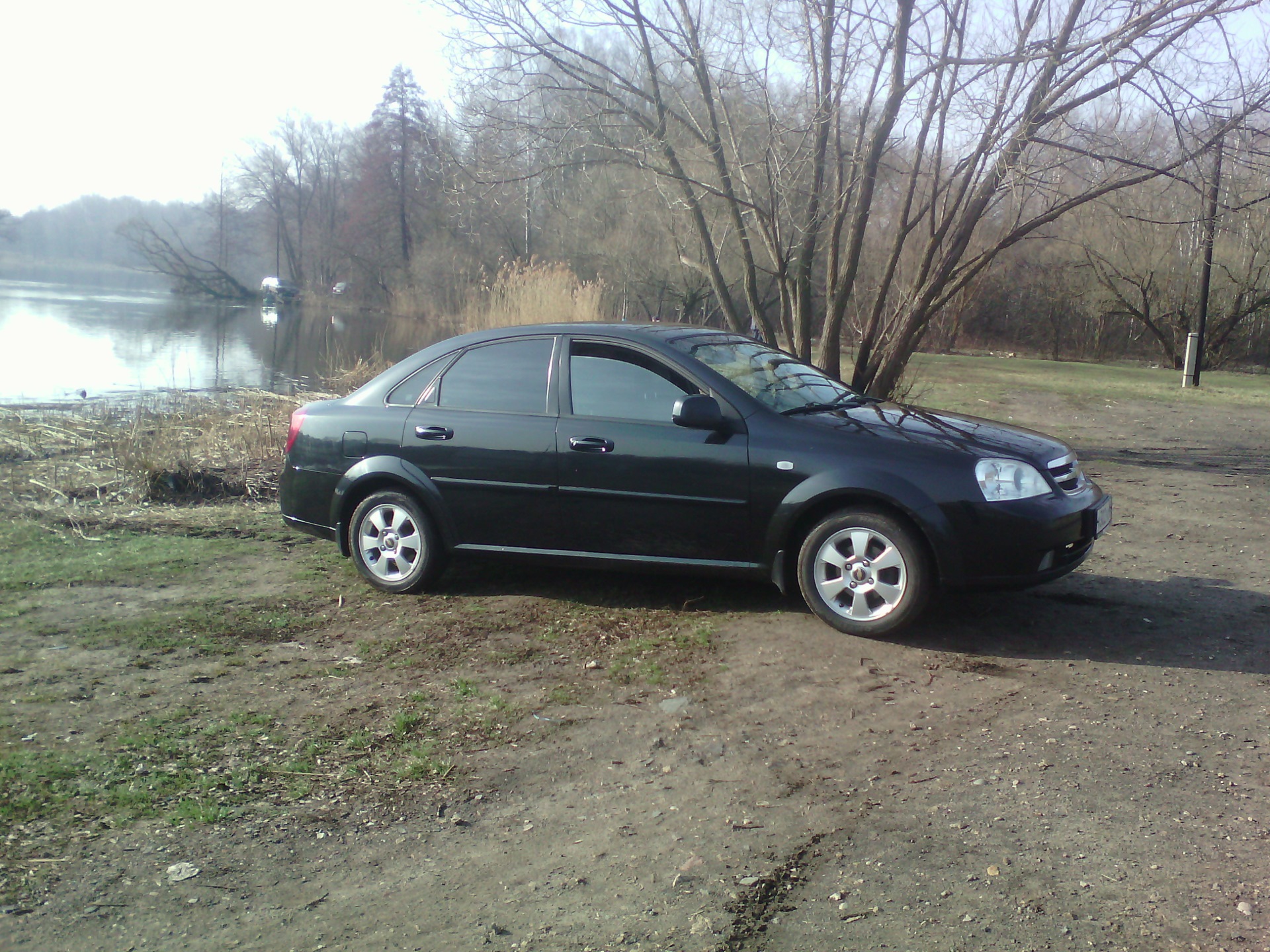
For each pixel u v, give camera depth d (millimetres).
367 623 5574
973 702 4379
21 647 5098
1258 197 10008
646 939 2729
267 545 7379
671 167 10953
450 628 5488
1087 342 36062
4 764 3775
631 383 5695
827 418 5484
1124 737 3975
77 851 3221
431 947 2730
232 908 2930
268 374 20672
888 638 5207
